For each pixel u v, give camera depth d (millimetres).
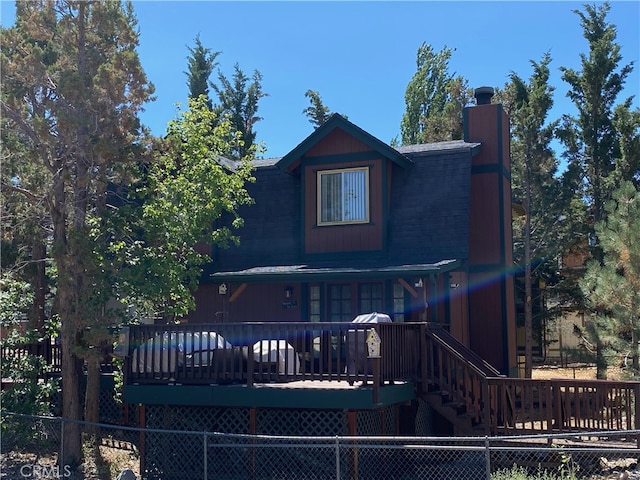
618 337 17281
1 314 14195
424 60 49062
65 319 13359
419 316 16203
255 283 18062
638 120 28281
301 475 12734
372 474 13000
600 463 12328
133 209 14828
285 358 12703
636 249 16703
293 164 18609
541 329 33781
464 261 16516
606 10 30672
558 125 30812
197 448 13352
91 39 13688
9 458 13680
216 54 40438
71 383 13680
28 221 14711
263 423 13172
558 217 30312
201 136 17062
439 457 14281
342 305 17297
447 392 13609
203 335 13570
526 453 12977
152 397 13211
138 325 13539
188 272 15461
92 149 13180
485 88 20234
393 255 17156
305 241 18078
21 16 13664
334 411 12719
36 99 13805
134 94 13719
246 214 19344
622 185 17922
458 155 17953
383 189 17578
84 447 14188
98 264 13547
